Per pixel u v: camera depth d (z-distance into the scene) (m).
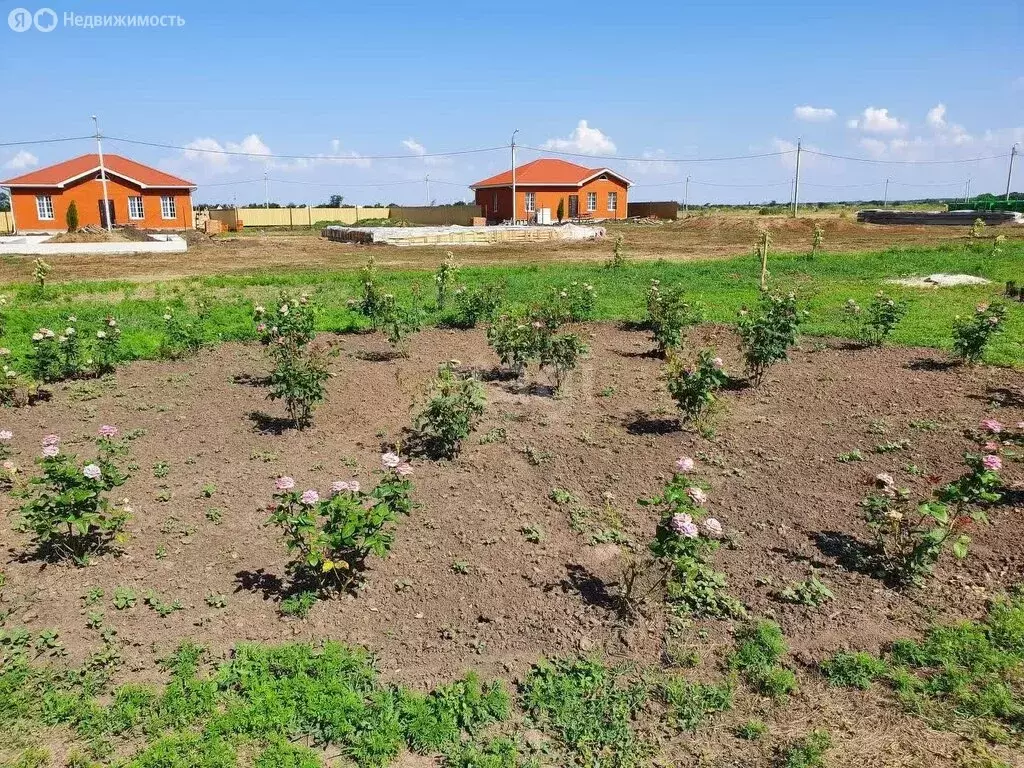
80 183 42.28
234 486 6.33
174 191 45.44
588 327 12.99
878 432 7.64
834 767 3.52
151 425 7.77
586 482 6.50
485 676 4.14
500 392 9.01
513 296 16.42
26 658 4.12
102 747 3.55
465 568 5.11
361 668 4.11
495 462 6.88
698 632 4.52
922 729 3.77
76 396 8.69
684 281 19.30
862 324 12.62
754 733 3.76
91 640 4.31
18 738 3.59
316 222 64.75
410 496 6.17
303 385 7.54
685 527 4.25
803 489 6.40
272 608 4.66
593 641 4.44
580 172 55.84
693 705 3.94
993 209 50.50
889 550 5.39
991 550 5.45
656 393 8.99
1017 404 8.40
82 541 5.18
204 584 4.89
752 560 5.31
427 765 3.55
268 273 23.19
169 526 5.59
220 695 3.89
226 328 12.40
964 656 4.27
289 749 3.55
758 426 7.88
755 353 9.02
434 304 15.18
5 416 7.99
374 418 8.04
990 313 9.90
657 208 61.62
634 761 3.59
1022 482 6.50
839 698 4.00
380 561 5.20
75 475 4.99
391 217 68.12
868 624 4.61
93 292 17.73
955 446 7.25
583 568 5.17
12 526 5.59
